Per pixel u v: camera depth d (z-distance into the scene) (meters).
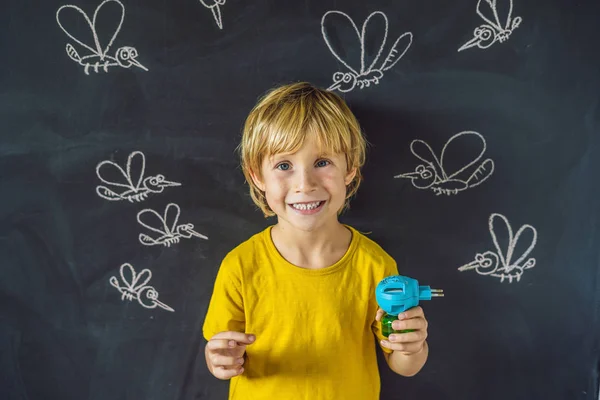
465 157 0.92
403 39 0.89
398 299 0.67
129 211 0.94
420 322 0.69
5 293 0.96
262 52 0.89
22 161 0.92
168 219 0.94
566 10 0.89
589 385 0.98
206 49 0.89
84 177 0.92
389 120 0.91
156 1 0.87
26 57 0.89
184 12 0.88
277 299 0.82
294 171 0.77
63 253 0.95
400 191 0.94
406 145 0.92
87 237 0.94
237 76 0.90
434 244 0.95
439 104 0.91
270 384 0.82
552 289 0.96
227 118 0.91
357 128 0.82
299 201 0.75
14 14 0.88
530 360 0.98
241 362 0.75
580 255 0.95
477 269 0.96
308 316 0.81
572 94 0.91
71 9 0.88
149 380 0.98
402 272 0.96
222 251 0.95
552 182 0.93
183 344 0.97
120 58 0.89
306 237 0.82
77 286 0.96
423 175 0.93
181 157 0.92
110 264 0.95
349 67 0.90
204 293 0.96
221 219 0.94
